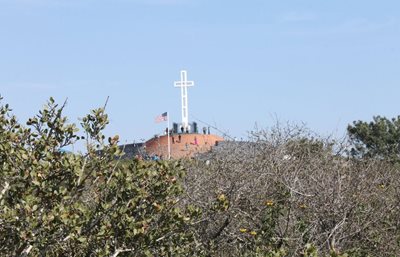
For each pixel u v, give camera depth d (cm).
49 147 2359
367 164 3781
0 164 2264
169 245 2408
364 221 3244
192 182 3041
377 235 3281
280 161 3347
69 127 2388
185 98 8731
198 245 2617
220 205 2733
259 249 2830
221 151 3484
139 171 2405
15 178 2238
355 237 3256
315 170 3359
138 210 2377
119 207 2319
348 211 3198
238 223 3062
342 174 3400
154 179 2412
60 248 2248
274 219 3122
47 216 2120
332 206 3173
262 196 3122
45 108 2398
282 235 3077
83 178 2378
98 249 2250
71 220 2152
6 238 2131
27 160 2255
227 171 3133
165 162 2442
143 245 2305
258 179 3136
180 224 2403
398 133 8469
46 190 2233
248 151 3469
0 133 2333
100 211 2291
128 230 2277
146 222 2308
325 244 3116
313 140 3697
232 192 3056
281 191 3198
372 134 8419
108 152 2394
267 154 3372
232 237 3020
